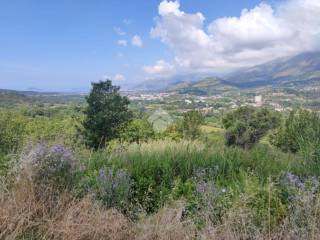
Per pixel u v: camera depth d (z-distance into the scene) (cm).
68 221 312
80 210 338
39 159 374
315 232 308
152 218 346
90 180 434
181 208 355
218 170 509
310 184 396
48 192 359
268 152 670
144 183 459
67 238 305
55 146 397
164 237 310
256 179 444
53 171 371
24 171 369
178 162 539
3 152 565
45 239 304
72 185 386
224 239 306
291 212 343
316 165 541
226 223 318
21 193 348
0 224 307
